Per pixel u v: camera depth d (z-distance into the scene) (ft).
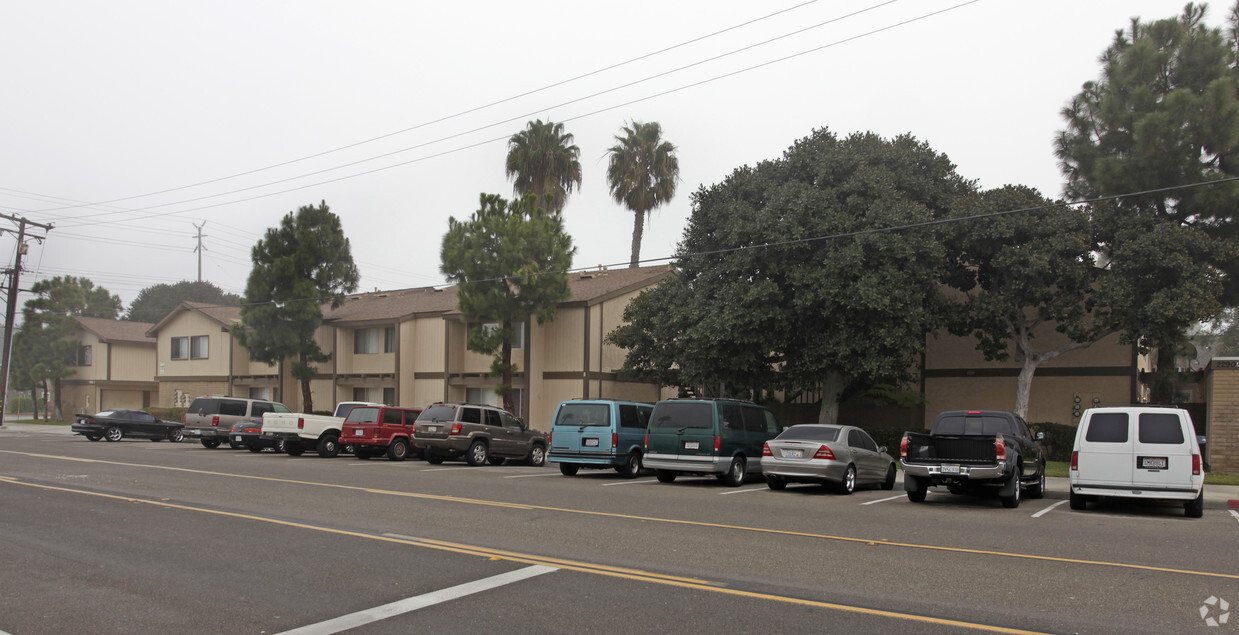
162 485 51.72
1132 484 46.55
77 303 218.79
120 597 24.04
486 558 29.45
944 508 48.67
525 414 108.99
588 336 105.50
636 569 27.84
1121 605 23.58
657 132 147.95
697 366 84.99
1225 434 71.61
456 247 101.35
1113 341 86.28
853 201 76.23
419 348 125.08
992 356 83.87
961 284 85.61
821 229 75.46
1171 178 74.28
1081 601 24.02
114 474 58.39
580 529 36.22
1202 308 70.44
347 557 29.58
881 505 49.39
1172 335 73.87
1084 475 47.65
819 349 78.23
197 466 67.05
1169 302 71.51
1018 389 82.38
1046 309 79.15
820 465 55.26
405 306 132.77
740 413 63.52
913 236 74.90
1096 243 79.00
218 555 29.91
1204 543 35.50
